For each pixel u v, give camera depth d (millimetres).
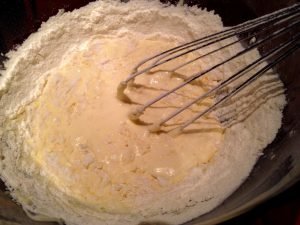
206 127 176
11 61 188
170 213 150
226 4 192
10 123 178
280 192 115
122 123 178
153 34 211
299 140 147
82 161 169
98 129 177
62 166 168
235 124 174
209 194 151
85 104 185
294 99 166
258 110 171
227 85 182
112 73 197
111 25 209
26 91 188
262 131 164
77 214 153
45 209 150
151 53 204
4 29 186
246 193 137
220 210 135
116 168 168
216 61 195
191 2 202
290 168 131
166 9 207
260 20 144
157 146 172
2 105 180
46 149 173
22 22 190
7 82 182
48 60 199
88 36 209
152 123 176
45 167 168
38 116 183
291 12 136
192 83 190
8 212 138
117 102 185
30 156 171
